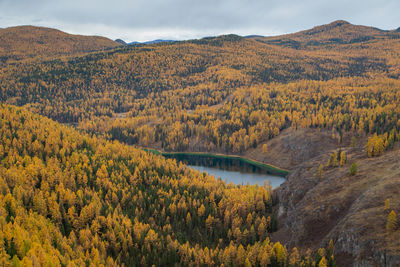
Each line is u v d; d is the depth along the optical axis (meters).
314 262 78.88
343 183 113.44
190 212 141.62
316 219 102.69
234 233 118.38
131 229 115.62
